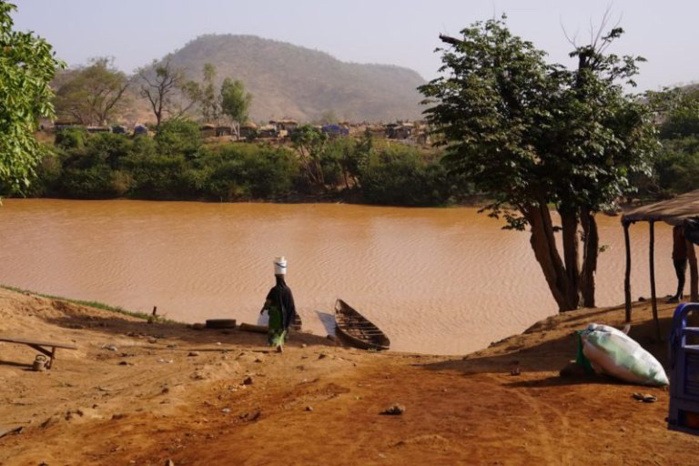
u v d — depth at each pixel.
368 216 76.19
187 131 110.62
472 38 22.39
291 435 8.41
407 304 35.81
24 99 13.78
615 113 22.70
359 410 9.62
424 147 105.81
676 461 7.39
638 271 42.28
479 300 36.66
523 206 23.84
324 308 34.62
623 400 9.83
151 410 9.79
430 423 8.91
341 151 96.56
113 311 21.58
